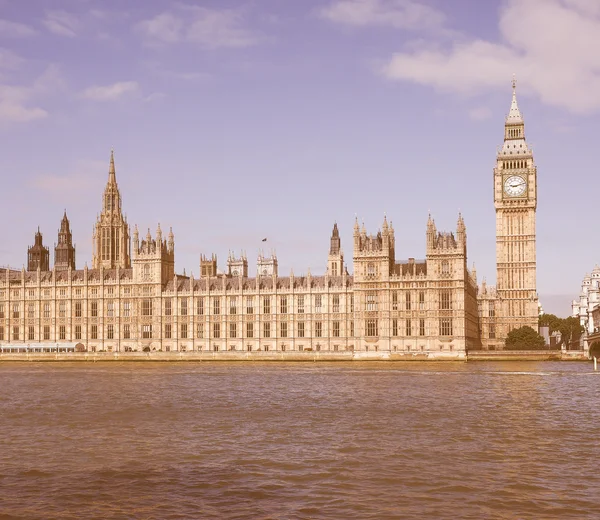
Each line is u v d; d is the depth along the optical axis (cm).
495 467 5856
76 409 9512
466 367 19375
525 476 5566
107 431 7644
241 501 4941
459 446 6719
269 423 8200
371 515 4641
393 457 6231
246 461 6088
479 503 4881
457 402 10181
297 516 4622
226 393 11694
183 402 10338
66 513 4706
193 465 5953
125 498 5019
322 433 7469
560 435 7312
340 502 4912
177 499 4984
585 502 4894
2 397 11075
